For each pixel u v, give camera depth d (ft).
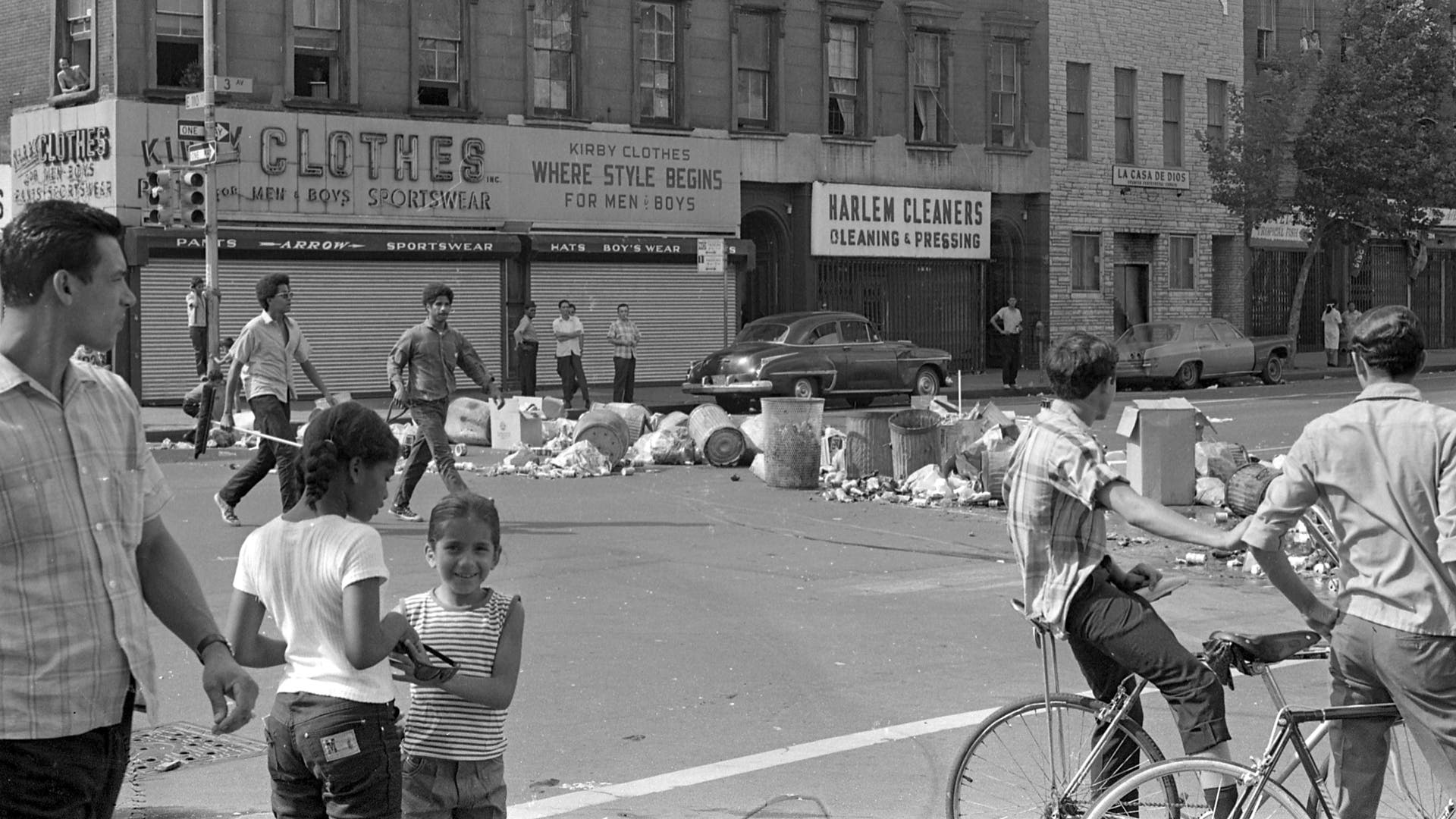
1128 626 17.29
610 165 107.45
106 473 11.76
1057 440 17.54
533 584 38.19
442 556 15.35
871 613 35.09
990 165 127.34
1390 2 135.23
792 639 32.24
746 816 20.95
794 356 91.56
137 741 24.32
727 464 64.59
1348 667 15.90
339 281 97.14
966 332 127.65
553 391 104.12
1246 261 146.92
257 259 94.02
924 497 53.36
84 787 11.54
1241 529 16.08
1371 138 132.46
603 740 24.77
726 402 96.99
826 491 55.67
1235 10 144.25
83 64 93.40
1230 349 118.21
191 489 54.44
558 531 46.83
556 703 27.04
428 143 99.71
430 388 46.60
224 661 12.52
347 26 96.94
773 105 115.96
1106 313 135.74
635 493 56.08
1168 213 139.64
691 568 40.68
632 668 29.60
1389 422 15.43
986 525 48.75
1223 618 35.01
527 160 103.86
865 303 121.60
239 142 92.73
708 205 112.06
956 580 39.27
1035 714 18.20
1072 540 17.65
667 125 110.93
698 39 111.65
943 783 22.50
